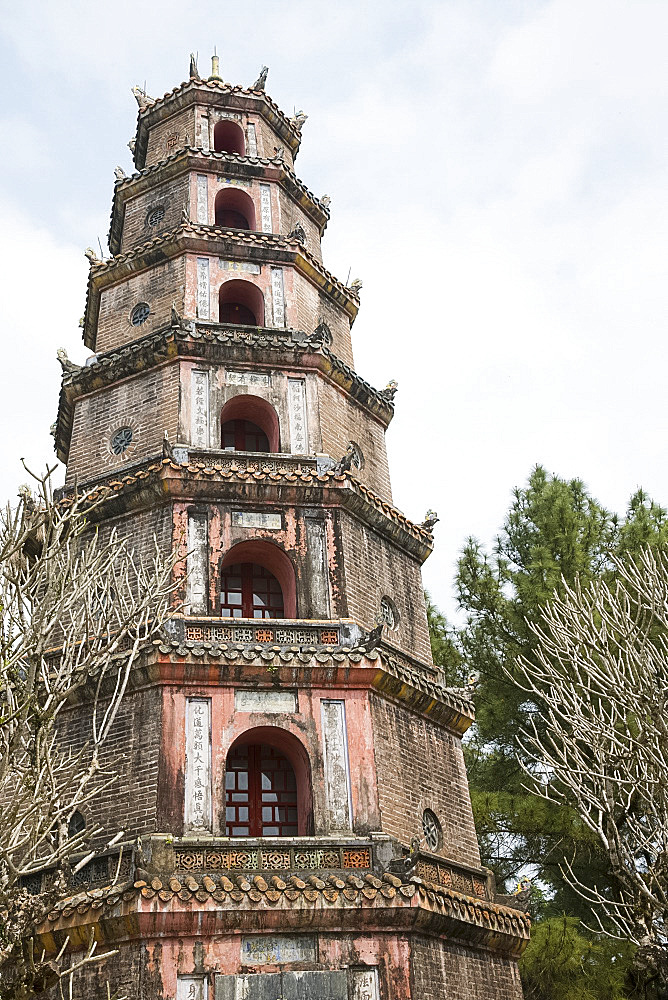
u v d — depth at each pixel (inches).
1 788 613.9
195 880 795.4
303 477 1036.5
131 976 748.6
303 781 907.4
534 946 1090.7
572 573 1266.0
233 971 762.2
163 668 890.1
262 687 914.1
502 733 1304.1
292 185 1393.9
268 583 1055.0
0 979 647.8
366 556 1063.0
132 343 1151.6
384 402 1248.2
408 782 939.3
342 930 797.2
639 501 1363.2
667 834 762.2
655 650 837.2
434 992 812.0
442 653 1402.6
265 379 1133.1
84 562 747.4
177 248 1231.5
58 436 1262.3
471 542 1387.8
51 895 642.2
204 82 1453.0
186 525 993.5
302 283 1277.1
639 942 741.3
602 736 842.8
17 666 685.9
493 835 1264.8
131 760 871.1
